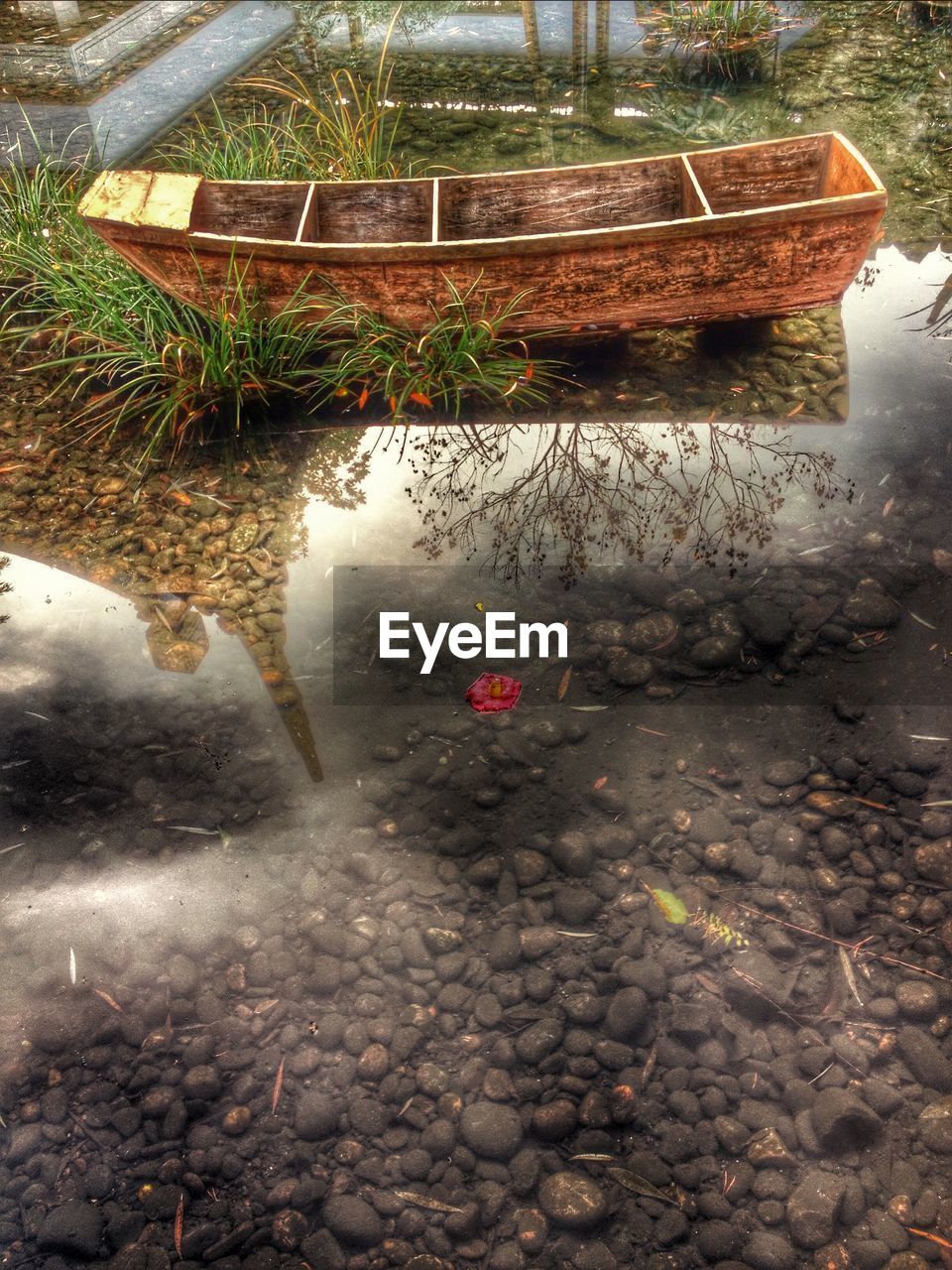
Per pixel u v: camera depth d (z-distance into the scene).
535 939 1.85
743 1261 1.54
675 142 3.85
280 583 2.42
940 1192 1.58
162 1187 1.64
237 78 4.44
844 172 2.87
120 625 2.36
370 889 1.93
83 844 2.02
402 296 2.75
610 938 1.85
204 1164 1.66
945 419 2.67
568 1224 1.57
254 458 2.71
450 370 2.81
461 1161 1.64
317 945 1.86
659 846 1.96
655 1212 1.59
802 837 1.95
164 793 2.08
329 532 2.52
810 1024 1.75
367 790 2.06
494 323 2.79
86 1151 1.67
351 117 4.02
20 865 1.99
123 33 5.02
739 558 2.39
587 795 2.03
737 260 2.70
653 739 2.10
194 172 3.37
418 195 3.03
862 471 2.55
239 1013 1.80
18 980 1.85
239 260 2.69
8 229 3.22
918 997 1.75
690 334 2.96
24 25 5.20
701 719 2.13
